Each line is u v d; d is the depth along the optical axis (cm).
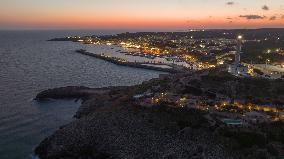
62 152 11644
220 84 15912
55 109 17588
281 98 14600
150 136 11506
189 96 14612
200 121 11781
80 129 12575
